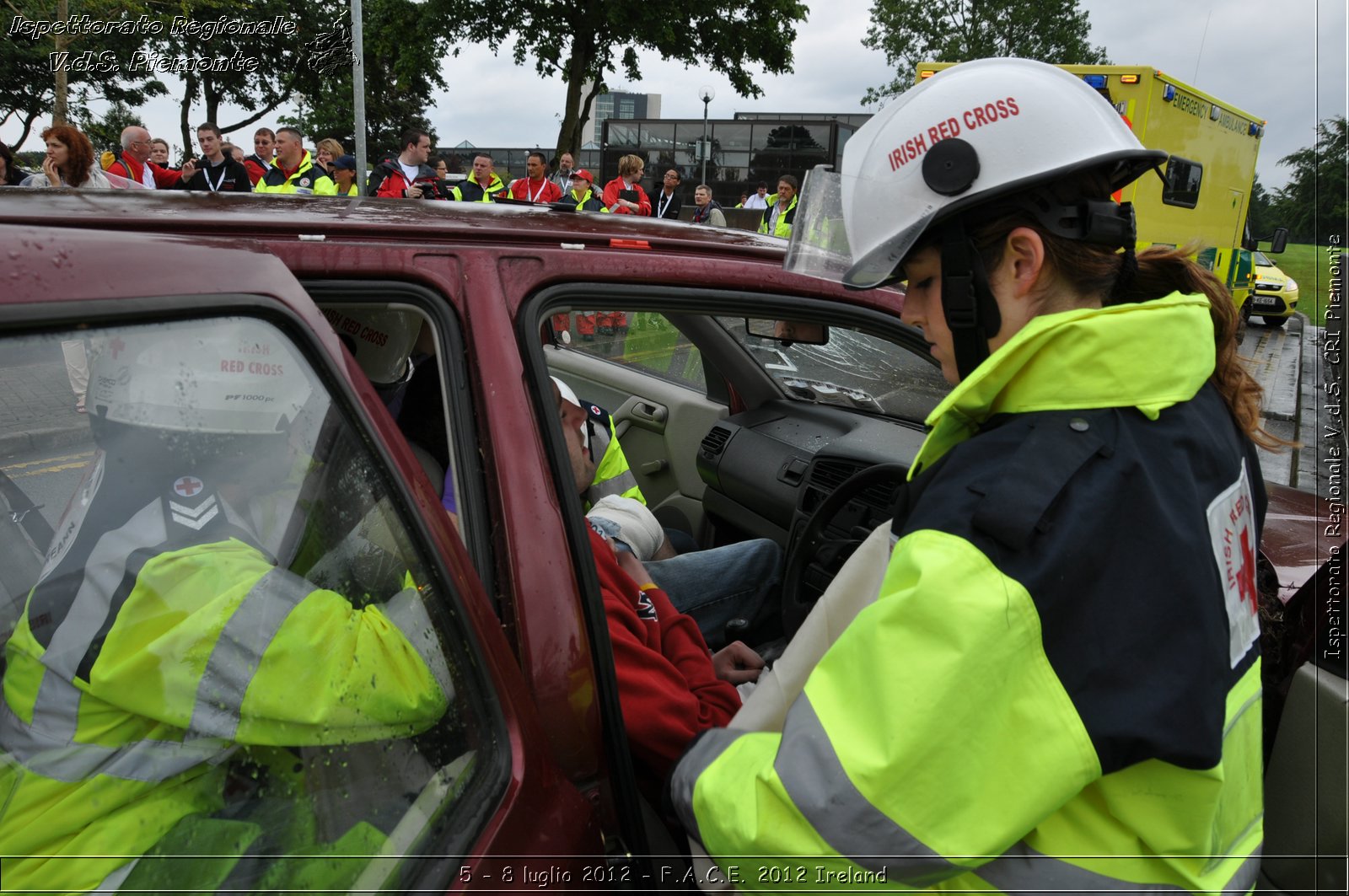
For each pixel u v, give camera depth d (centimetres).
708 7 1955
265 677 77
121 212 102
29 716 77
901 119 87
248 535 78
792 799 73
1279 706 124
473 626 87
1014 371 78
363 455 85
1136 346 76
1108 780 73
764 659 179
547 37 1953
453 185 1048
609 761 103
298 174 797
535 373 109
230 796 76
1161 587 69
